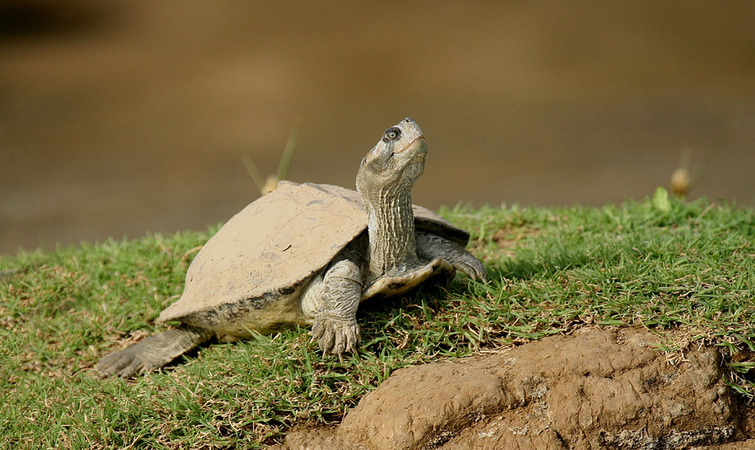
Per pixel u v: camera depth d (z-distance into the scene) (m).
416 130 15.48
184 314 17.81
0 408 17.80
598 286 17.17
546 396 14.56
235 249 17.97
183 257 23.56
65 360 19.89
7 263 25.89
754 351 15.27
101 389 17.42
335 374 16.03
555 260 19.02
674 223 23.44
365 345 16.41
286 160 29.22
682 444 14.56
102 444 15.52
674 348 15.09
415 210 18.31
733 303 15.99
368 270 17.12
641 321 15.99
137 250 25.05
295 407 15.68
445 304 17.41
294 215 17.84
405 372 15.56
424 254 17.92
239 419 15.55
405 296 17.83
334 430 15.11
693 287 16.64
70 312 21.97
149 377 17.55
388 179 15.73
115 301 21.88
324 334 16.11
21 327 21.48
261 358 16.69
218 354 17.97
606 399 14.44
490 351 16.14
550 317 16.53
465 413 14.26
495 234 24.80
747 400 15.12
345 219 16.97
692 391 14.68
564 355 15.11
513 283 17.92
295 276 16.12
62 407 16.95
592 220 24.27
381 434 14.32
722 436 14.70
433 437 14.17
